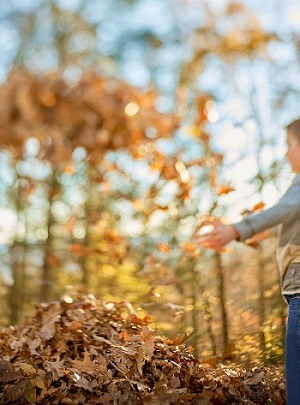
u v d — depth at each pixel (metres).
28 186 7.34
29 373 3.12
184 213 5.39
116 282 5.99
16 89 7.55
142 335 3.49
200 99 5.80
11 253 7.27
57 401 3.02
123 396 2.98
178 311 4.13
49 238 7.45
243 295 4.73
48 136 7.39
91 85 7.42
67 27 9.43
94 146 6.98
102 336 3.52
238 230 2.52
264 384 3.21
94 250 5.68
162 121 6.61
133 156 6.56
